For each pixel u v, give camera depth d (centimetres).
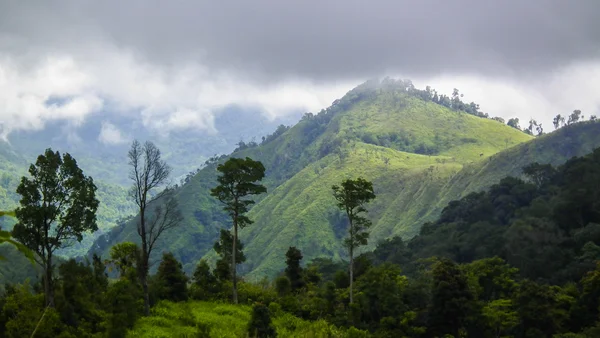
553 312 5475
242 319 5100
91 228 4006
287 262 6869
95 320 3862
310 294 6269
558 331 5453
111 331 3712
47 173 3756
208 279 6247
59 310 3603
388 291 5666
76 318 3666
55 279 3944
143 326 4309
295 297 6184
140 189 4834
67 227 3916
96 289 4275
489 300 6612
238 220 5938
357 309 5550
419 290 5953
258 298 6069
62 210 3909
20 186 3703
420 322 5534
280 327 5091
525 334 5562
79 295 3859
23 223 3678
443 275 5578
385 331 5316
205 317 4878
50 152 3788
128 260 5278
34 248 3725
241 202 5884
